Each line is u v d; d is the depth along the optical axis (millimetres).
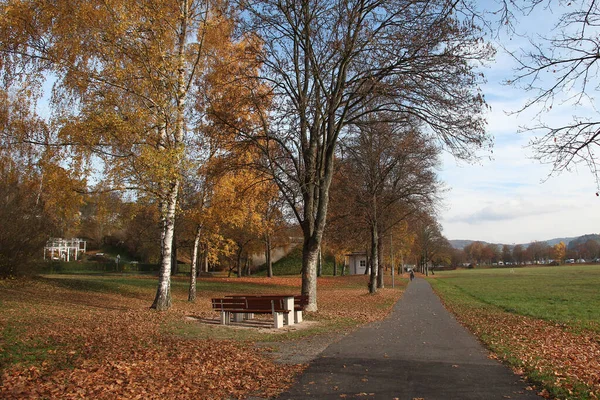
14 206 20531
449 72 14414
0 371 6625
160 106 13758
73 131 12727
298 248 67312
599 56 7637
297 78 17266
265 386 6750
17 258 20469
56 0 12883
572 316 17203
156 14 13594
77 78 12914
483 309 20688
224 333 11828
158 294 15758
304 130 17125
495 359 8711
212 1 16109
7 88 13641
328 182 17266
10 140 14547
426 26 12875
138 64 13500
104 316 13352
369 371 7641
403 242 48969
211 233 22609
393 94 15391
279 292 31500
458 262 154375
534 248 155875
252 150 18141
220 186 18734
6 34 12586
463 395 6184
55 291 20328
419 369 7789
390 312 19125
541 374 7199
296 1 15578
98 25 12953
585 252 146750
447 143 15352
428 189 30688
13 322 10969
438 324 14578
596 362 8328
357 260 68375
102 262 54844
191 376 7195
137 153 13609
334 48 15266
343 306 21438
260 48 16891
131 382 6605
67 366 7293
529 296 28516
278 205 20922
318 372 7590
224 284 34219
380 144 27875
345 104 16781
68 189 13289
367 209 29484
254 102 16688
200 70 17297
